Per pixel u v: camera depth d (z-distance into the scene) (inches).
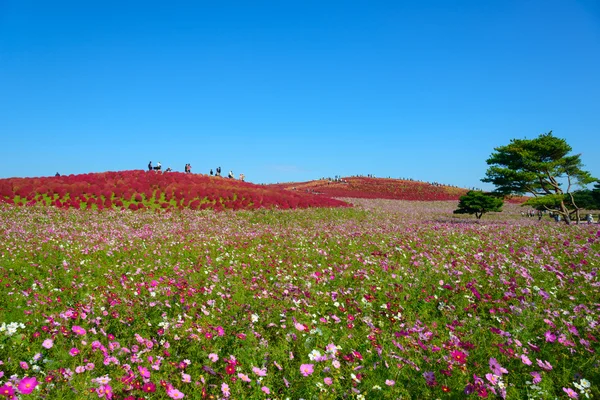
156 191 1642.5
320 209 1802.4
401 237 740.7
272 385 185.2
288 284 361.1
